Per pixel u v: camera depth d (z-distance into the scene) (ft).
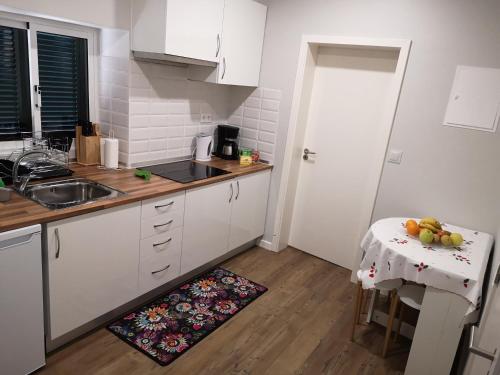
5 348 5.65
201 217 9.06
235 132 11.09
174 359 6.98
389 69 9.72
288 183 11.28
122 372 6.56
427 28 8.45
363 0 9.09
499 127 7.98
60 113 8.45
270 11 10.46
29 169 7.49
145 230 7.58
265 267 10.84
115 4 7.79
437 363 6.65
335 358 7.48
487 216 8.36
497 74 7.86
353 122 10.52
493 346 3.67
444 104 8.50
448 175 8.70
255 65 10.66
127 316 7.98
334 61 10.51
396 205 9.51
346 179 10.91
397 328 7.91
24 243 5.47
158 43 7.80
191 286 9.38
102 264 6.87
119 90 8.61
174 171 9.23
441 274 6.26
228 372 6.82
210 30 8.73
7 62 7.36
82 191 7.71
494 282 5.00
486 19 7.80
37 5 6.72
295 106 10.54
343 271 11.12
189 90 10.05
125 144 8.84
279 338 7.89
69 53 8.33
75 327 6.75
